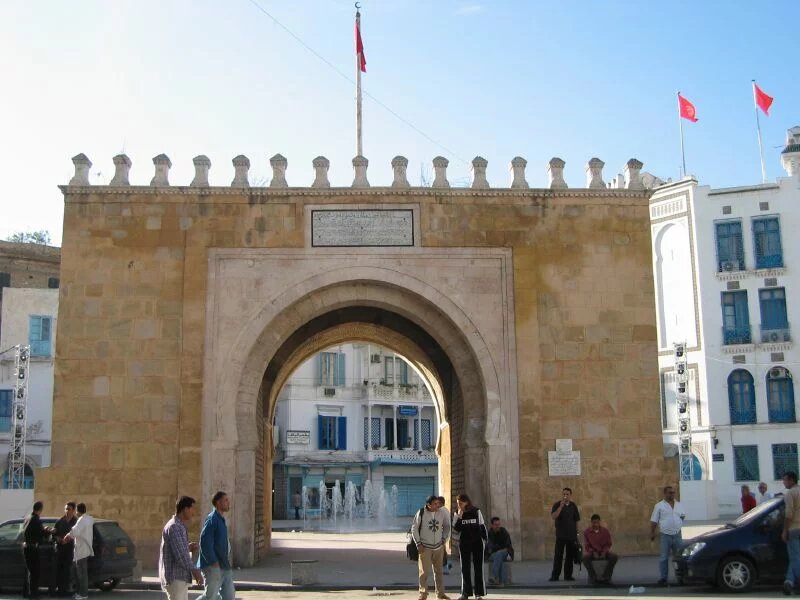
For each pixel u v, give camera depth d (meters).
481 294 23.92
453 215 24.17
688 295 47.12
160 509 22.42
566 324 23.91
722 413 45.38
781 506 16.81
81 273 23.47
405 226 24.05
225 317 23.38
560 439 23.36
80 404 22.86
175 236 23.72
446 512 16.83
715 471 45.09
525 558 22.72
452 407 27.59
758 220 46.25
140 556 22.17
